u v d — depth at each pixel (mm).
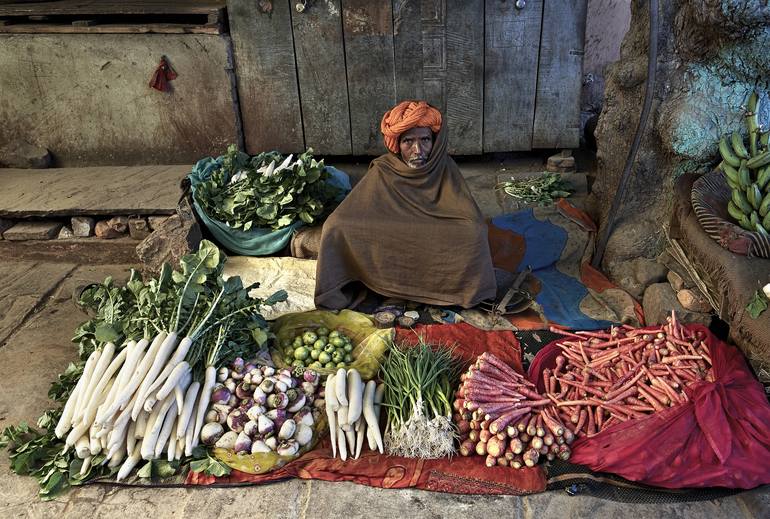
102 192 4738
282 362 3266
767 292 2867
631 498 2643
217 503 2670
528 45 4762
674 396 2916
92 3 5090
